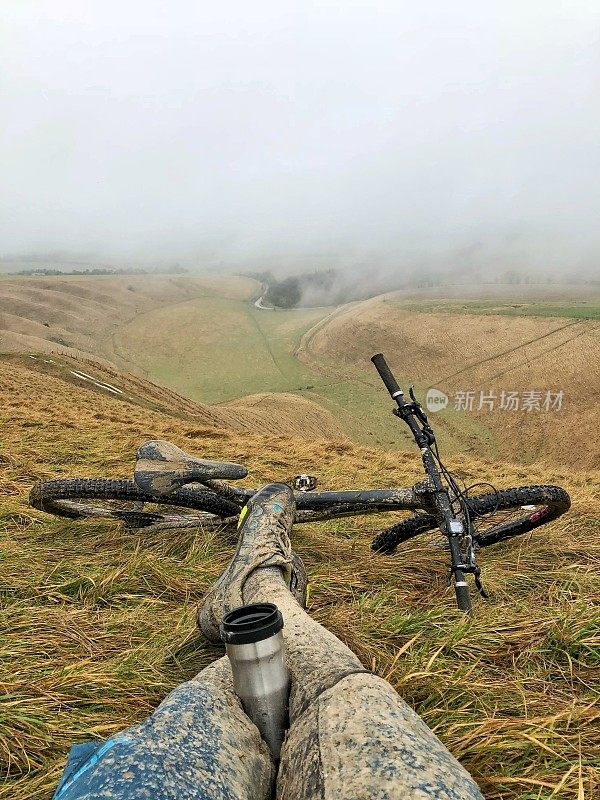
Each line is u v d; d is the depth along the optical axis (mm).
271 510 2711
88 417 14172
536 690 2174
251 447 9977
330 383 104188
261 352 146375
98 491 4008
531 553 3729
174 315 190125
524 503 3561
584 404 65938
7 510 4383
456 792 994
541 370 78188
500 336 95375
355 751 1102
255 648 1320
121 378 60531
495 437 63000
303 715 1285
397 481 7242
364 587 3195
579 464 55969
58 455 6816
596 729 1853
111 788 1009
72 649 2473
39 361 53750
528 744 1689
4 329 151375
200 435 13320
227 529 4047
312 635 1610
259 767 1241
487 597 3002
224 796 1090
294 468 7836
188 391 124500
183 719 1227
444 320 113688
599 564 3615
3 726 1884
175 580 3195
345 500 3361
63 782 1145
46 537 4016
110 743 1131
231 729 1268
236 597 2154
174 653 2422
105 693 2139
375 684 1302
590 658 2361
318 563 3627
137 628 2676
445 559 3627
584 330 88125
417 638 2434
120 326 179375
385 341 115000
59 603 2990
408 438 66938
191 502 4047
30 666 2281
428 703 1991
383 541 3844
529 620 2627
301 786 1124
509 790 1573
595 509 4984
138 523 4145
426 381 88000
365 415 81375
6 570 3279
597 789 1586
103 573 3248
